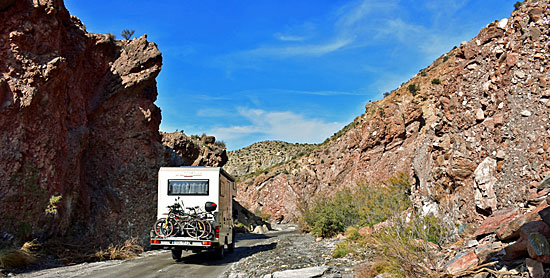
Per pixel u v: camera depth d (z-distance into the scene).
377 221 21.33
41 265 14.30
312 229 30.25
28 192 15.78
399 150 48.91
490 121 11.09
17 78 15.93
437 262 8.02
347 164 57.00
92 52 23.97
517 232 6.75
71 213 19.22
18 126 15.70
